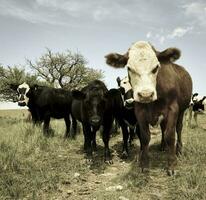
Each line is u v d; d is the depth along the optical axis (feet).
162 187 7.12
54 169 8.84
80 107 10.55
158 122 8.03
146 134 8.21
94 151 11.42
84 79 48.67
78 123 17.31
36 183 7.48
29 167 8.66
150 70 7.29
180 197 6.24
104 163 9.71
